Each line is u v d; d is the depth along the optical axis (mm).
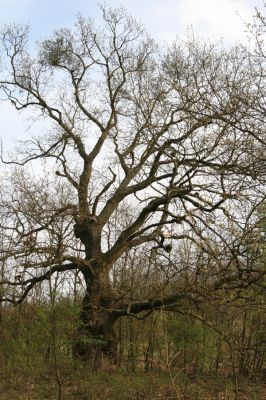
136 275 18953
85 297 17031
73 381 13133
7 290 15953
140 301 16219
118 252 17938
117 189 19109
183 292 13922
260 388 14070
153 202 17484
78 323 13562
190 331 14273
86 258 17938
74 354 13938
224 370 16062
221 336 12594
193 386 13359
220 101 8789
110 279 19484
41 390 12164
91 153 19516
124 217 21203
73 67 21062
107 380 13773
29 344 12867
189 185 15391
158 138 15891
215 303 12242
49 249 13109
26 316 14898
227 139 10750
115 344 17203
